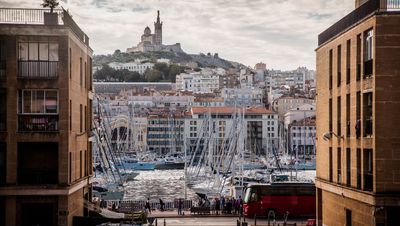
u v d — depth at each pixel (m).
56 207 50.09
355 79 44.22
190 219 68.88
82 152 58.25
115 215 60.88
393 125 39.88
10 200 49.62
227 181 147.88
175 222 66.12
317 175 55.72
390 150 39.88
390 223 40.03
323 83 53.44
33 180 50.53
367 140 41.69
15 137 49.69
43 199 50.00
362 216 42.88
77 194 55.41
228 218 70.06
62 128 50.19
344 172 46.94
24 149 51.16
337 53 49.16
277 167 192.88
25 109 50.44
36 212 50.47
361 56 43.03
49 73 50.72
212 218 69.94
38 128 50.34
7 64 49.81
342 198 47.66
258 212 71.19
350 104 45.56
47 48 50.84
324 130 52.97
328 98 51.62
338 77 49.06
